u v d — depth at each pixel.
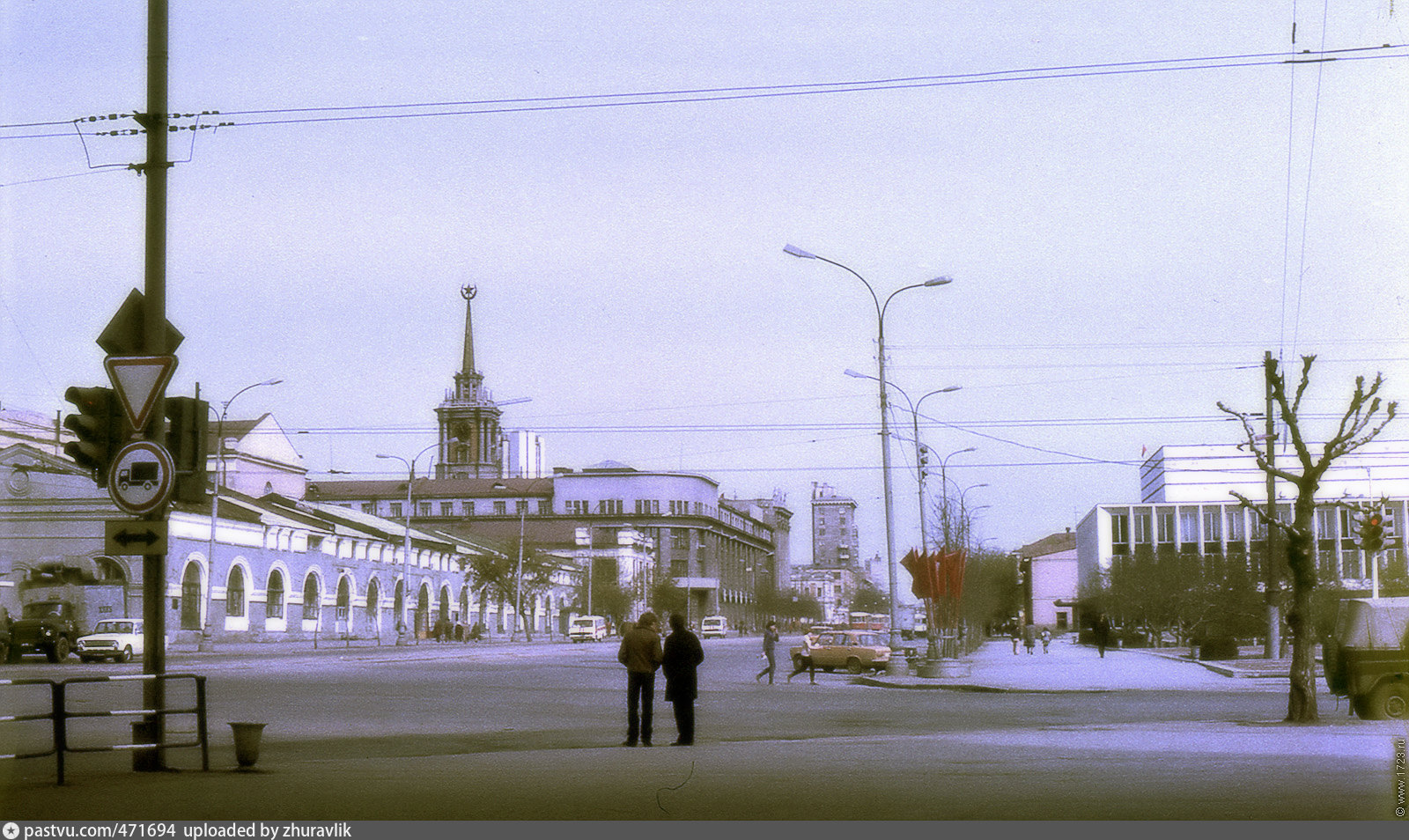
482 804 10.58
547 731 20.39
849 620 146.50
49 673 37.81
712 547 167.12
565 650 72.75
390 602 89.56
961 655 60.38
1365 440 21.11
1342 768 13.18
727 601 173.62
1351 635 21.98
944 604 55.16
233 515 68.75
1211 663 43.31
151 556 12.78
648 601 143.00
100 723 21.30
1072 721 22.41
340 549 81.69
